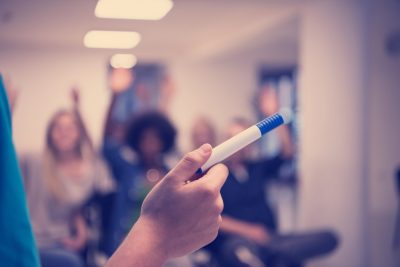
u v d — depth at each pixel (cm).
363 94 273
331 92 311
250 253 234
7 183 29
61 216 280
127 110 777
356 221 280
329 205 312
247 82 741
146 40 626
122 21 479
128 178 267
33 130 591
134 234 38
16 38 566
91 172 294
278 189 780
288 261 245
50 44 608
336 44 304
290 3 379
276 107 346
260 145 777
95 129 638
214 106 741
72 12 426
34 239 30
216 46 629
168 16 459
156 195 39
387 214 254
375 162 262
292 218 574
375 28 261
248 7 411
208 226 39
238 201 280
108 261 37
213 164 41
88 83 636
